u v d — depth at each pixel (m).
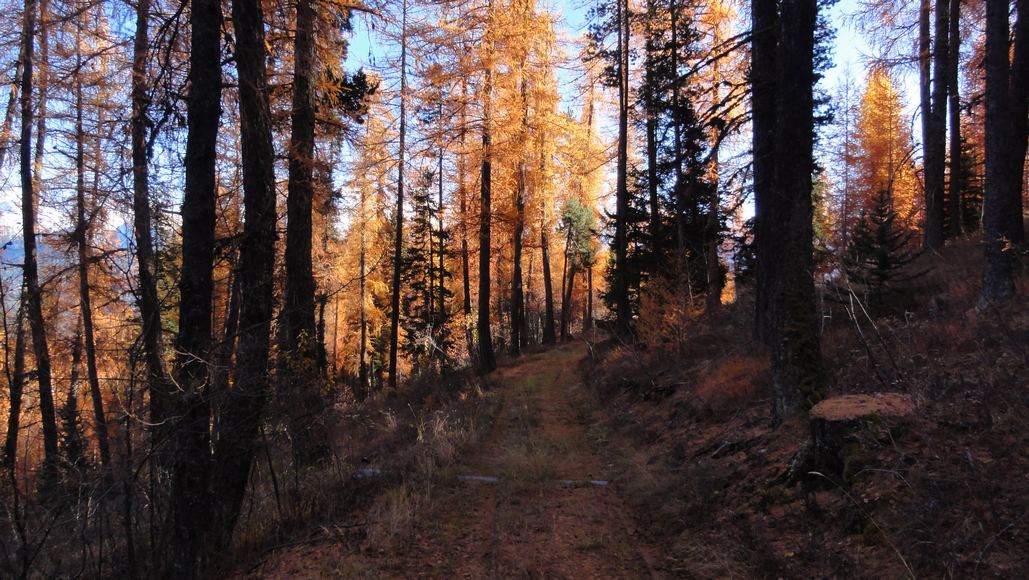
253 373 5.31
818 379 6.27
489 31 16.83
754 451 6.11
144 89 5.78
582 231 40.34
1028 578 2.86
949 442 4.25
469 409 12.06
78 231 7.45
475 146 18.38
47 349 6.96
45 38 8.02
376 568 4.56
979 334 6.43
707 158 8.38
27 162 10.14
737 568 4.05
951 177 16.11
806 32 6.42
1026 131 9.17
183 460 4.80
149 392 4.64
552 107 21.34
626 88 17.81
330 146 9.38
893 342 7.39
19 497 4.41
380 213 21.17
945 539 3.30
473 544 5.15
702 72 15.02
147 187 6.55
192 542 4.82
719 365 10.22
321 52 8.21
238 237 5.71
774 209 6.66
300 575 4.55
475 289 39.59
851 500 4.14
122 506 4.64
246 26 5.65
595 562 4.71
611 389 13.83
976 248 12.02
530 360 25.19
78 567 4.69
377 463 7.95
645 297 14.55
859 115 28.02
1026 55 9.25
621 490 6.71
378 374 34.44
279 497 5.93
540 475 7.33
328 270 18.38
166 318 6.98
